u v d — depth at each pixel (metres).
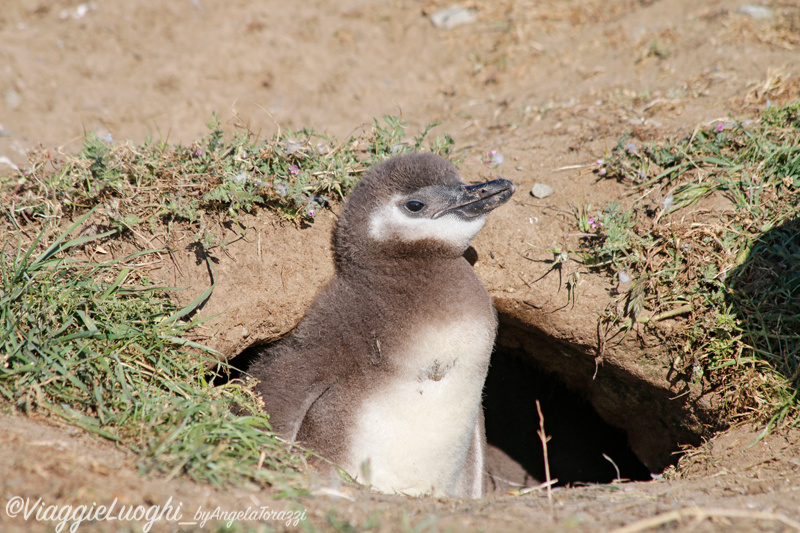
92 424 14.43
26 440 12.84
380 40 34.72
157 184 19.69
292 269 19.70
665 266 19.47
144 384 16.41
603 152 23.22
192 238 19.06
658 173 21.59
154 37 34.88
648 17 31.92
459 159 23.31
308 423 18.34
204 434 14.27
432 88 32.00
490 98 30.50
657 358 19.53
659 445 21.77
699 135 22.28
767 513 11.98
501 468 25.72
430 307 17.88
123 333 16.78
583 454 25.08
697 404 19.08
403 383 17.67
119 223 18.77
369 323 17.89
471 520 12.34
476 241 20.91
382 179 18.47
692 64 27.62
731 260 18.91
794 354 17.52
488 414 25.91
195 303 18.22
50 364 15.52
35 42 34.09
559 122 26.06
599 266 20.12
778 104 23.55
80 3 36.66
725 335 18.41
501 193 17.95
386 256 18.34
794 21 28.34
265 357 19.69
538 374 24.86
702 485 15.29
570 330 20.25
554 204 21.66
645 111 25.39
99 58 33.50
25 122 29.61
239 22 35.47
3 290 16.66
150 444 13.74
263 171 20.14
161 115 30.56
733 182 20.45
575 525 11.95
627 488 15.52
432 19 35.12
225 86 32.34
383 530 11.59
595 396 23.00
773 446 16.86
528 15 33.72
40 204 19.17
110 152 20.14
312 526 11.65
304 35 34.94
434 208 18.16
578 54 31.58
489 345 18.30
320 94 31.98
